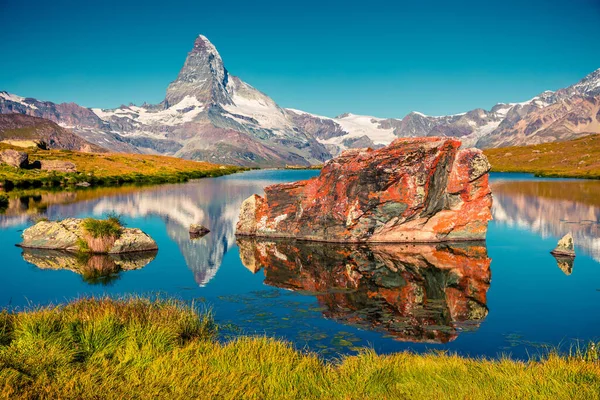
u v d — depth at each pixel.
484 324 18.42
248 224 40.44
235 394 9.50
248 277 26.11
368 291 23.30
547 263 29.52
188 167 196.50
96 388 9.33
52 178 108.69
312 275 26.64
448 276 26.39
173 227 45.00
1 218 50.12
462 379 10.75
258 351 12.50
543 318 19.14
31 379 9.48
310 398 9.80
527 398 9.38
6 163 124.62
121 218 51.03
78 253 32.38
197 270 27.67
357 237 36.34
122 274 26.66
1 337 11.71
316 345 16.03
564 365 11.18
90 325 12.40
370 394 9.98
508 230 42.31
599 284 24.42
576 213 54.12
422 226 36.69
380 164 35.12
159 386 9.66
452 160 36.09
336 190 37.06
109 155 197.75
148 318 14.42
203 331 15.25
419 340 16.64
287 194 39.91
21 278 25.58
